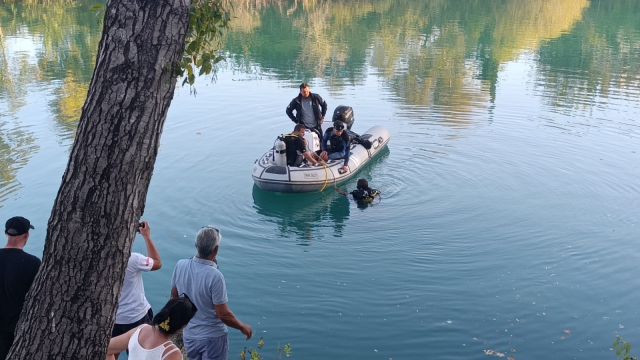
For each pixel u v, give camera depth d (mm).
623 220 8398
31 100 14625
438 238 7969
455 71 18109
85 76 17203
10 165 10273
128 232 2266
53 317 2203
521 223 8359
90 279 2203
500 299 6383
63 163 10391
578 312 6105
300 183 9672
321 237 8094
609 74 17719
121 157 2164
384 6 33469
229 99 15031
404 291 6582
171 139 12109
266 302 6371
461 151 11430
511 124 13023
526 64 19156
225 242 7945
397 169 10672
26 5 31547
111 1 2182
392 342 5605
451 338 5664
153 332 2822
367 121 13297
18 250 3551
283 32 25016
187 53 2545
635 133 12344
